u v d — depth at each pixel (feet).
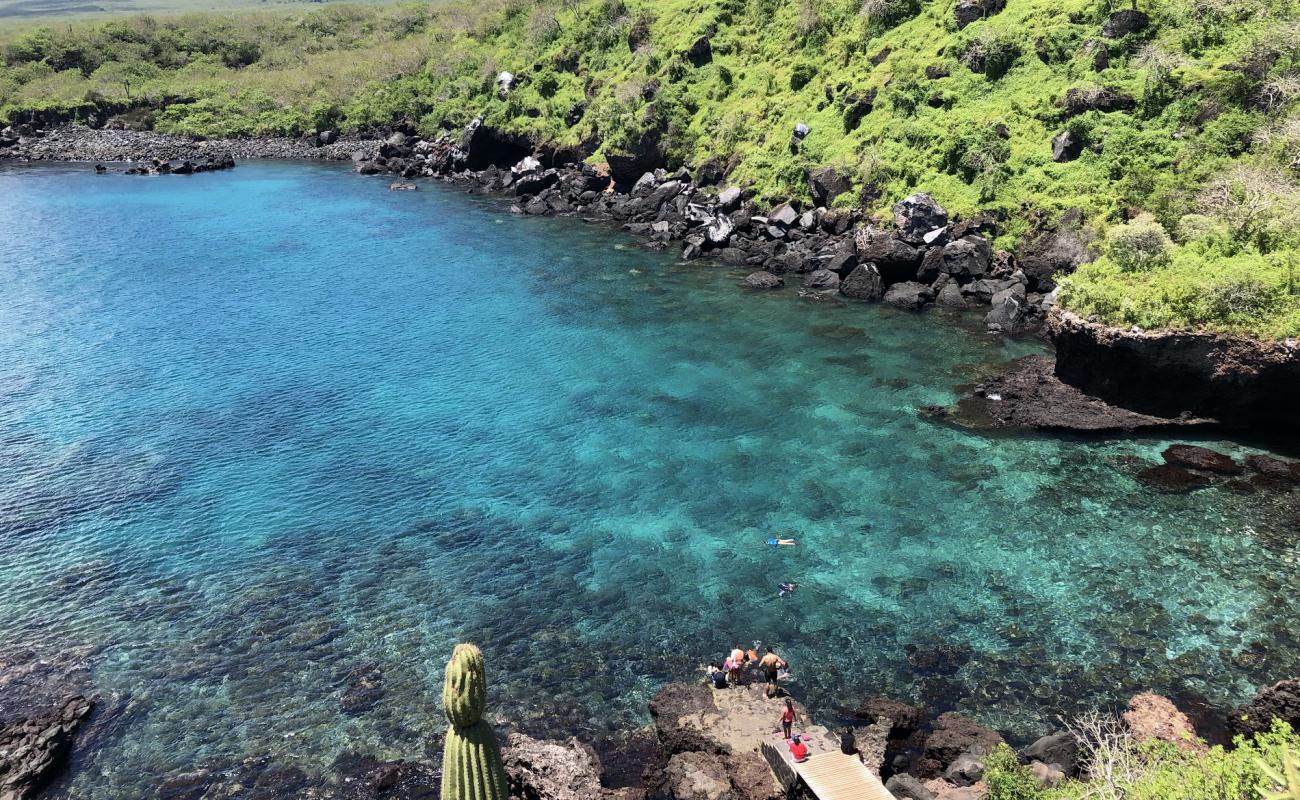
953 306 179.22
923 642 85.20
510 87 339.36
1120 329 125.29
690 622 89.10
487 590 94.84
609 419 133.69
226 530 106.42
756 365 152.35
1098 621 86.99
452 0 547.08
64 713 76.33
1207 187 153.28
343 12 515.50
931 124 212.84
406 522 107.96
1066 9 213.25
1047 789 61.62
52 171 345.31
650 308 183.32
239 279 206.90
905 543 101.09
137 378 150.92
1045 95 201.67
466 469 120.37
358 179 332.39
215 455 124.67
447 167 337.31
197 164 356.79
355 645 86.28
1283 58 168.86
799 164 231.50
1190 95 177.68
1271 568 94.12
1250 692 77.10
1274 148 155.43
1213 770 51.88
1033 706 76.79
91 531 106.11
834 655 83.92
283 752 73.31
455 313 182.80
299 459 123.54
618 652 85.20
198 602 92.94
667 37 303.68
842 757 68.85
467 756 49.06
